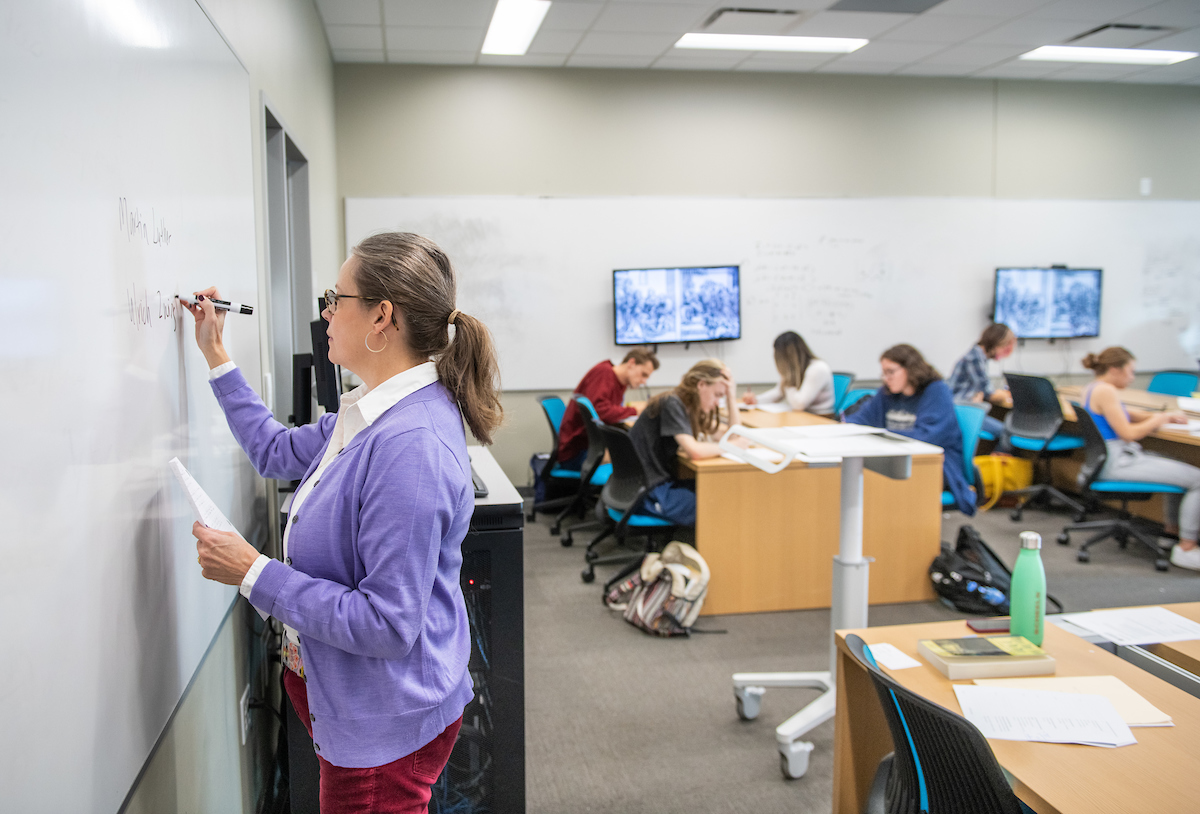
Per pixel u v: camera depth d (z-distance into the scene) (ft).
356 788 3.32
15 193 2.19
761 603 10.98
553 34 15.05
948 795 3.69
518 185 17.39
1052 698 4.25
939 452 10.60
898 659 4.83
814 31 15.24
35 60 2.34
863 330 18.99
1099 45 16.44
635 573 11.58
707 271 17.93
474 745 5.68
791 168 18.42
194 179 4.25
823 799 6.66
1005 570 10.84
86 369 2.70
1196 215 20.42
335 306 3.47
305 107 10.96
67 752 2.50
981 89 19.04
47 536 2.37
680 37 15.38
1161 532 14.46
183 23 4.04
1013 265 19.62
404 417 3.29
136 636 3.20
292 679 4.01
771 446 6.96
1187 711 4.13
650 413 11.22
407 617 3.11
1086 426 13.11
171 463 3.28
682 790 6.79
